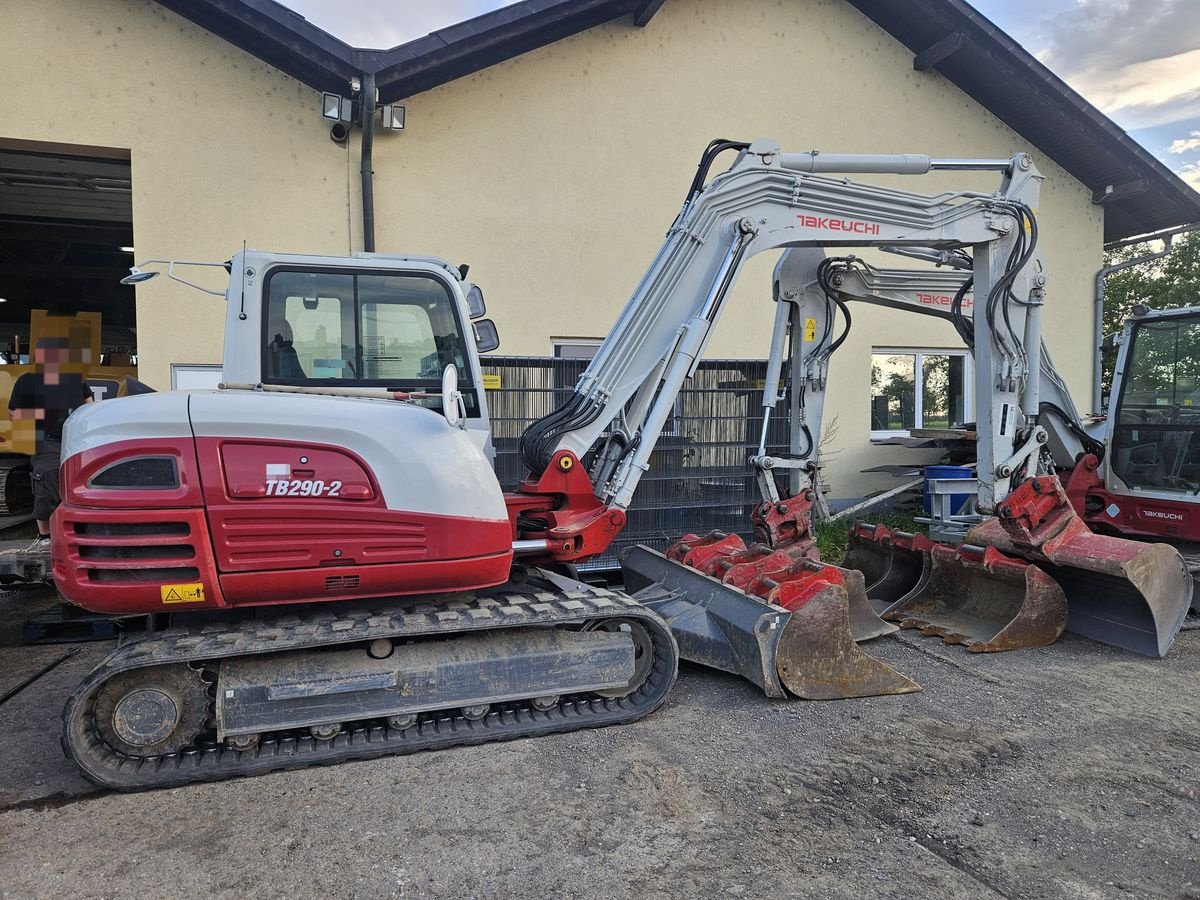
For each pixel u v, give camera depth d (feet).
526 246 26.07
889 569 19.13
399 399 12.66
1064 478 21.43
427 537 10.97
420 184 24.84
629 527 21.89
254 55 23.18
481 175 25.43
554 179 26.22
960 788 10.12
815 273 17.71
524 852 8.68
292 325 12.57
